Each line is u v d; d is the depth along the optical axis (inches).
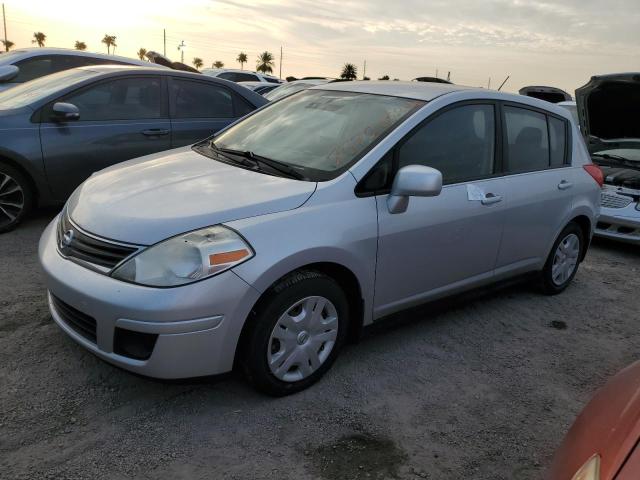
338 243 113.7
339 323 120.6
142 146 220.4
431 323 159.5
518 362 141.6
